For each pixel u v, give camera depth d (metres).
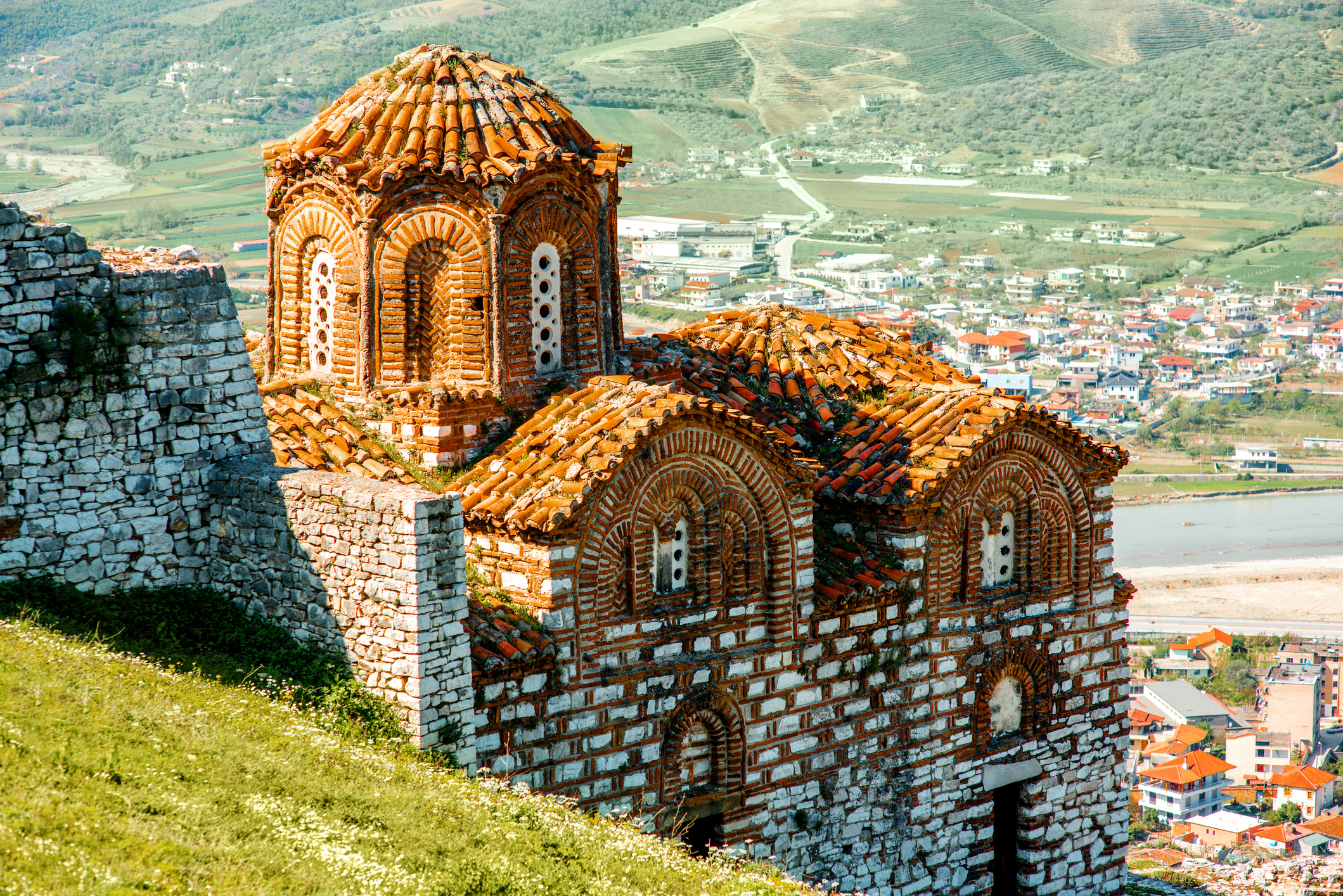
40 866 11.47
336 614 18.39
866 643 23.00
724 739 21.53
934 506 23.39
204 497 20.00
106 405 19.02
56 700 15.07
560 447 20.31
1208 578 127.81
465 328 22.03
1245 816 85.12
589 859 15.88
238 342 20.45
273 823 13.91
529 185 22.14
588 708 19.72
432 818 15.41
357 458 21.33
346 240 22.20
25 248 18.19
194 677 17.89
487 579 19.92
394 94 23.06
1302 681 100.69
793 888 18.03
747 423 20.86
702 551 21.03
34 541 18.47
